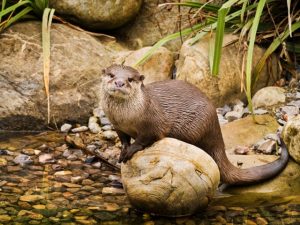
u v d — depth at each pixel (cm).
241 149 1146
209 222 936
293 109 1267
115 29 1486
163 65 1370
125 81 954
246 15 1403
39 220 927
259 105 1303
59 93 1292
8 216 938
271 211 972
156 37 1488
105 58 1369
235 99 1335
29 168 1112
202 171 941
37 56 1305
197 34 1349
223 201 1010
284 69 1411
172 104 1030
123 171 977
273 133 1194
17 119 1261
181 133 1034
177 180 932
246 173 1041
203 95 1060
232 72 1323
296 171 1060
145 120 989
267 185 1043
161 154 945
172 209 944
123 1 1420
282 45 1377
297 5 1426
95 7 1402
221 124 1236
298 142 1059
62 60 1310
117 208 975
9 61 1286
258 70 1319
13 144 1205
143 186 940
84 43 1361
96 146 1207
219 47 1210
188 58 1313
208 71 1302
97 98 1323
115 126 1020
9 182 1053
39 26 1360
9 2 1400
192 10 1469
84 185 1055
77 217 941
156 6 1498
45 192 1022
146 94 994
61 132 1273
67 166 1128
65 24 1404
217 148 1051
